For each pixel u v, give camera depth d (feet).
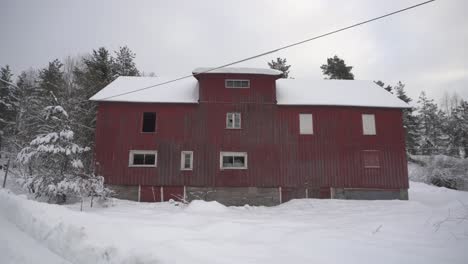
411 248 20.36
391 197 63.10
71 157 53.01
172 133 63.93
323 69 120.67
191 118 64.80
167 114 64.80
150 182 61.57
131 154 62.85
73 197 54.19
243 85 66.90
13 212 29.66
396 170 63.98
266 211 50.52
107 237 20.90
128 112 64.44
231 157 64.23
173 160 62.69
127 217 31.65
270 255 18.30
